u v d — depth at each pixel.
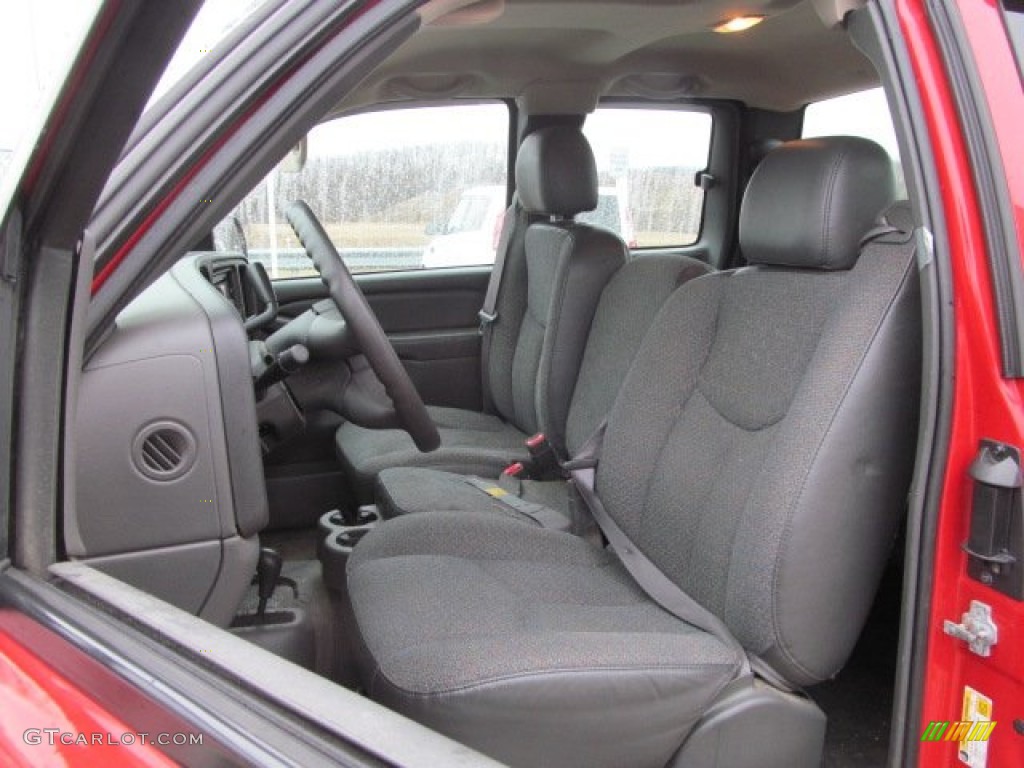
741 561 1.49
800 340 1.67
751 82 3.37
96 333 1.08
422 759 0.65
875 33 1.24
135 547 1.30
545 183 2.98
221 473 1.32
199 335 1.31
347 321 1.91
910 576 1.24
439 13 1.22
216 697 0.72
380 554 1.95
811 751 1.48
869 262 1.44
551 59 2.98
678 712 1.36
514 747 1.30
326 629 2.05
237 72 1.07
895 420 1.42
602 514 2.12
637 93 3.42
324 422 3.09
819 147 1.68
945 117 1.20
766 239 1.78
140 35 0.70
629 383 2.08
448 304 3.48
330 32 1.11
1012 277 1.15
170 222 1.08
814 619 1.44
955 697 1.24
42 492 0.86
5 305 0.81
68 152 0.77
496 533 2.06
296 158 2.46
